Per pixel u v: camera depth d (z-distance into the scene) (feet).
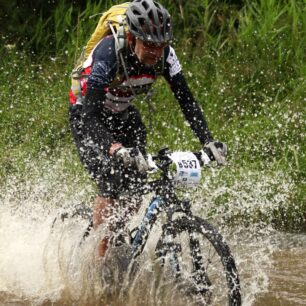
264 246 35.86
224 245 23.62
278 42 53.42
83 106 25.80
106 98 27.04
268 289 29.48
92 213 29.48
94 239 27.81
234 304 23.27
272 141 45.62
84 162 27.61
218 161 24.76
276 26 54.34
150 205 25.91
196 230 24.31
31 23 55.88
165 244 25.32
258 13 57.31
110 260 27.14
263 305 27.68
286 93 50.31
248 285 29.60
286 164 42.68
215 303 26.30
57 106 48.65
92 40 27.32
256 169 42.60
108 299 26.99
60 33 54.60
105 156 26.40
